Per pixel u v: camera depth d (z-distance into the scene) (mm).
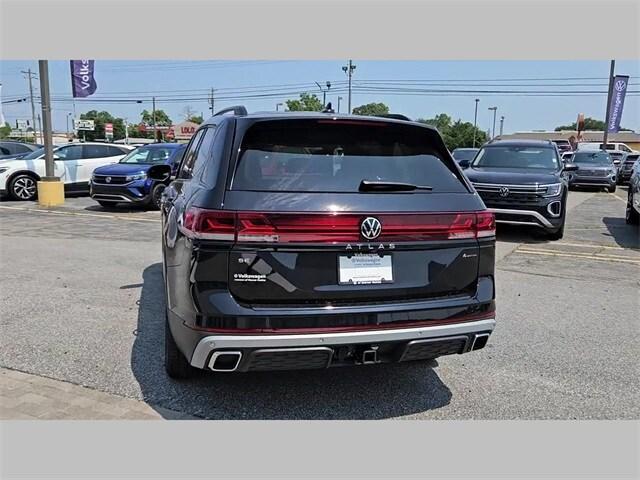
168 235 3662
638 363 4152
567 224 11539
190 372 3658
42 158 15500
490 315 3229
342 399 3521
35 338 4445
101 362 3982
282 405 3426
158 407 3352
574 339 4641
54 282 6242
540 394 3633
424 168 3334
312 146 3195
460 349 3211
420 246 3047
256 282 2805
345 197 2953
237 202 2824
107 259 7527
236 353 2789
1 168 14922
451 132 86625
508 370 3996
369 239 2926
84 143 16328
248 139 3111
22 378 3703
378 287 2961
